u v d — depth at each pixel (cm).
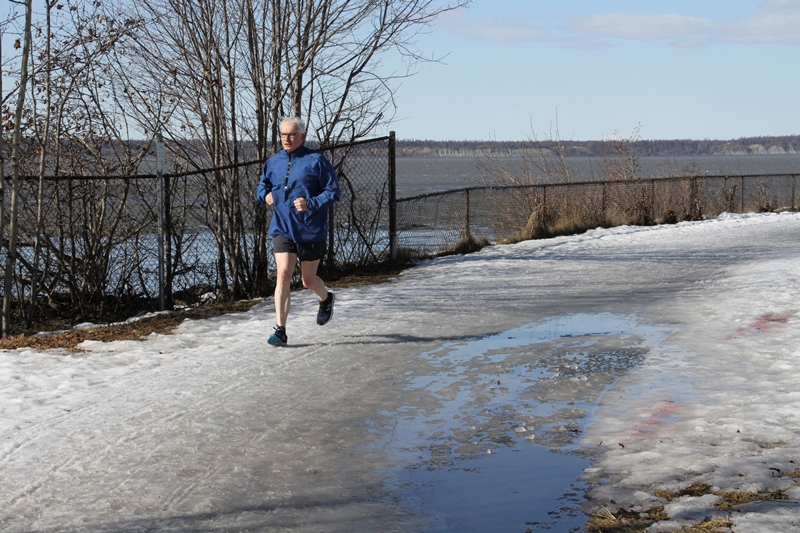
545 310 854
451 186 6869
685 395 512
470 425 472
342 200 1148
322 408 508
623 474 380
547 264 1238
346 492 374
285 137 665
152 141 927
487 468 401
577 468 396
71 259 858
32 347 680
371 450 432
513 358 639
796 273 1032
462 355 651
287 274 676
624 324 771
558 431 456
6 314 743
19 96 735
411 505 358
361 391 547
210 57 992
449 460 415
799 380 529
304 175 664
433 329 756
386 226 1232
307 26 1071
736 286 971
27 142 841
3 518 345
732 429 433
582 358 634
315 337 722
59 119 847
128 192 898
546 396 529
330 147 1091
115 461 414
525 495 364
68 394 536
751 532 300
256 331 750
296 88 1095
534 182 2038
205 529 334
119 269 893
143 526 336
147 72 970
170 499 365
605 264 1236
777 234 1744
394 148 1215
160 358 641
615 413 484
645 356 634
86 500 364
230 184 978
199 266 952
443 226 1569
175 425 472
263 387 557
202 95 1005
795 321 727
